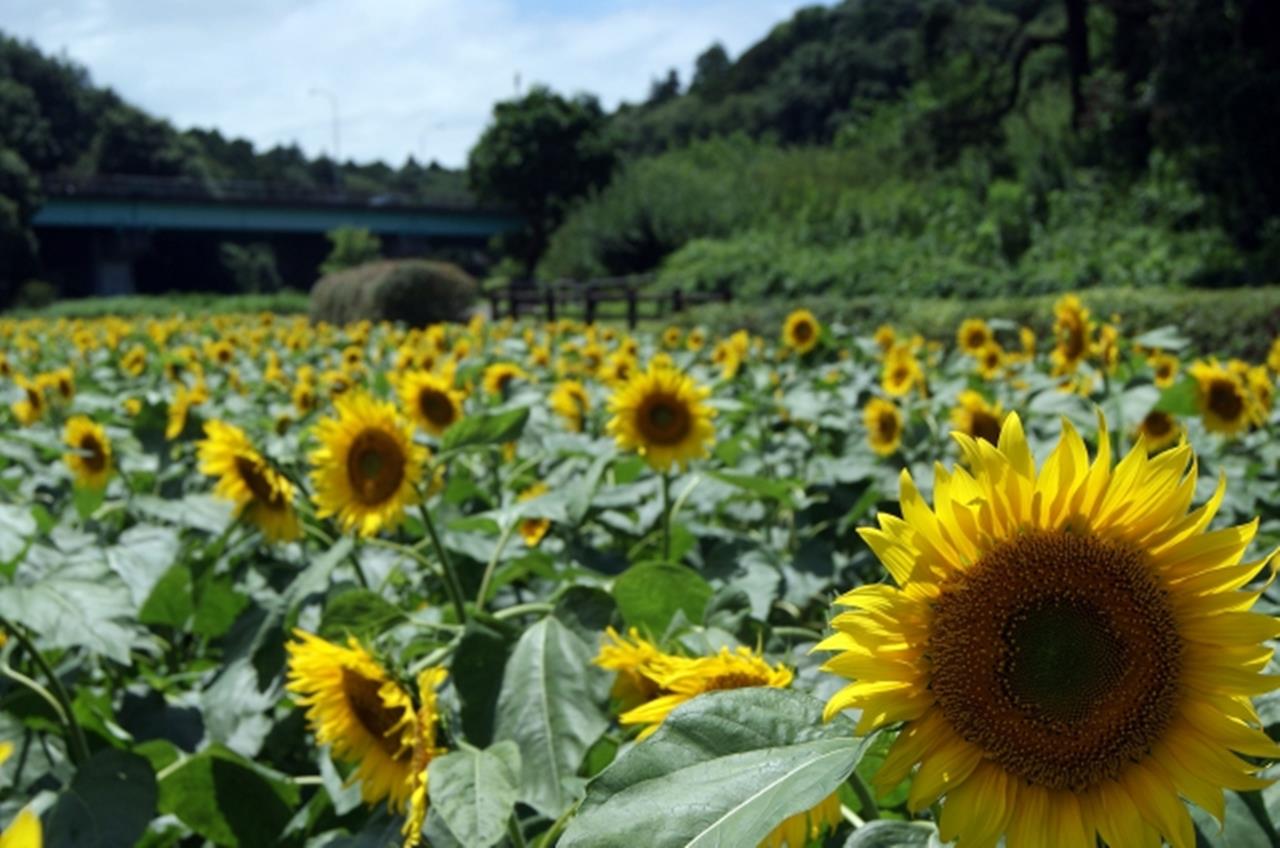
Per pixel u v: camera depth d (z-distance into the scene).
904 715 1.47
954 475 1.51
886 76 113.19
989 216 35.66
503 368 7.60
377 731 2.36
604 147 89.69
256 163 159.75
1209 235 26.75
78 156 112.50
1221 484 1.49
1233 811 1.65
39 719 3.28
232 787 3.10
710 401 5.41
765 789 1.44
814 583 4.32
